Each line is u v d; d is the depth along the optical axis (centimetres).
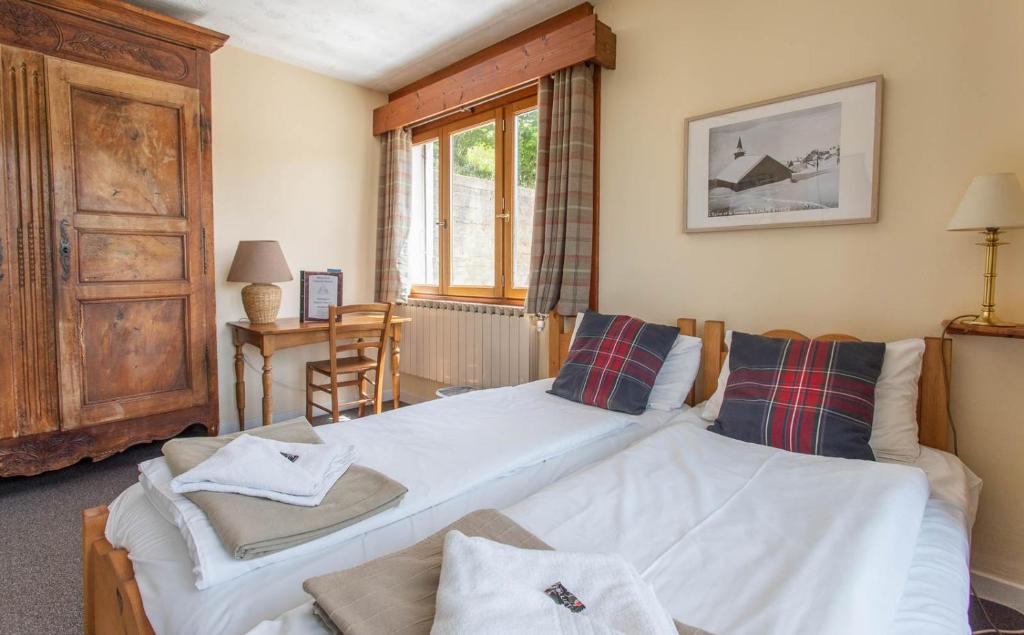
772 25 219
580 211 275
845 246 204
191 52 290
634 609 76
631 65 265
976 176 174
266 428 171
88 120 259
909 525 119
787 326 220
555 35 274
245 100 350
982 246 175
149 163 279
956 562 116
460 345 356
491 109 344
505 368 324
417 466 153
